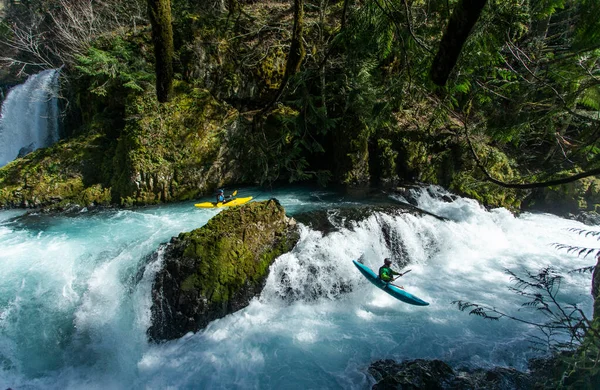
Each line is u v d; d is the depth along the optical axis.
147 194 11.64
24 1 20.62
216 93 13.17
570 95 3.97
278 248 8.52
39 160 12.00
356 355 6.72
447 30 2.15
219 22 13.47
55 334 7.12
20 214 10.87
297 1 6.45
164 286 7.40
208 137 12.45
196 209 11.31
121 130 12.20
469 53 3.57
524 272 9.34
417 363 6.20
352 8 5.05
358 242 9.16
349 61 4.89
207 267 7.46
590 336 3.50
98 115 12.91
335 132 13.55
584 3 2.69
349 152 13.27
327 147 14.34
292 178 12.40
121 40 12.62
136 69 12.48
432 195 12.49
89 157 12.18
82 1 15.96
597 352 3.42
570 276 9.08
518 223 11.64
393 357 6.63
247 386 6.18
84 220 10.44
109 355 6.95
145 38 13.13
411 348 6.84
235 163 13.09
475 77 4.30
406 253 9.69
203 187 12.47
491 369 6.08
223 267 7.58
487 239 10.77
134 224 10.12
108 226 10.02
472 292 8.52
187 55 12.58
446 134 13.00
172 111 11.98
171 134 11.89
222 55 13.17
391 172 13.53
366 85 8.92
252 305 7.83
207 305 7.33
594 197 12.39
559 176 4.45
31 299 7.50
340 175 13.59
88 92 13.42
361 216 9.97
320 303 8.28
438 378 5.82
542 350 6.51
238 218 8.27
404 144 13.25
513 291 8.52
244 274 7.80
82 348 7.03
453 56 2.26
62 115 14.77
